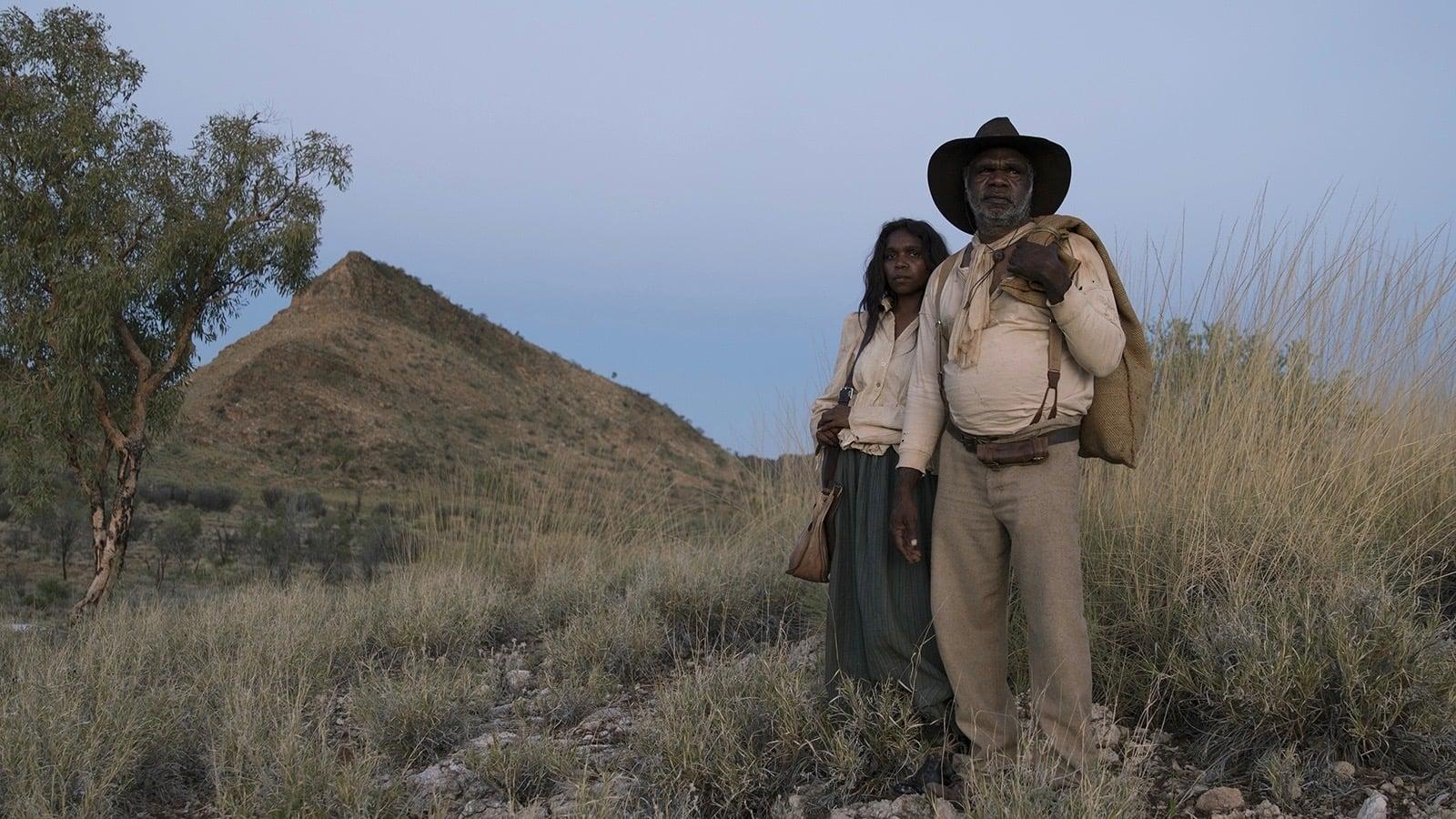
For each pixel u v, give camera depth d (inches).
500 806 142.0
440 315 3855.8
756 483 308.3
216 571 889.5
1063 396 117.3
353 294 3575.3
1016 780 110.2
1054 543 118.0
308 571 633.6
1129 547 168.4
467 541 348.8
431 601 252.7
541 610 263.3
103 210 498.0
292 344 3058.6
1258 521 167.2
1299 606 141.3
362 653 235.9
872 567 134.8
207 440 2404.0
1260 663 129.6
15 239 482.3
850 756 128.3
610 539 343.3
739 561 253.6
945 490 127.3
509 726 176.4
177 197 519.2
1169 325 213.3
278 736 156.3
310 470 2436.0
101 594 506.6
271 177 528.4
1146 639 152.9
